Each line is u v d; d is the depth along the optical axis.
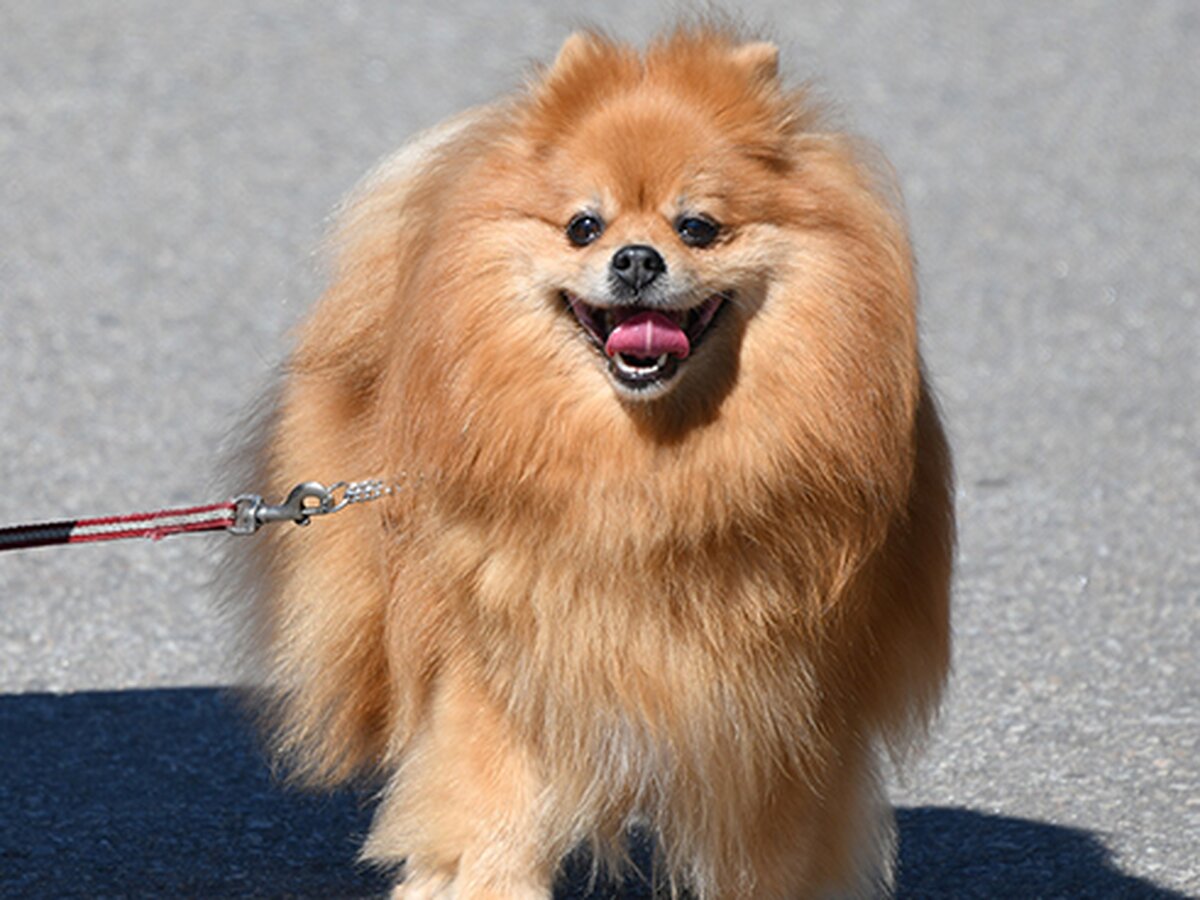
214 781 11.10
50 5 35.19
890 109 31.25
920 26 35.41
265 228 25.64
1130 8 37.03
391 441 8.52
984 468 18.16
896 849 9.83
